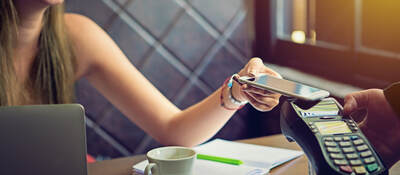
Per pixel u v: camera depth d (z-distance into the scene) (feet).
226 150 3.90
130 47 8.36
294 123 2.69
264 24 9.00
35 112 2.76
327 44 7.68
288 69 8.44
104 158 8.40
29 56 4.59
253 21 9.12
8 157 2.71
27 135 2.73
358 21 6.91
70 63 4.76
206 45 8.87
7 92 4.37
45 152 2.75
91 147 8.32
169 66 8.65
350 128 2.69
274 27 8.91
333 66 7.52
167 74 8.66
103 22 8.16
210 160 3.62
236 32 9.05
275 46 8.96
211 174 3.32
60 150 2.77
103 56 4.97
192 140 4.44
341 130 2.66
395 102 2.97
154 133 4.65
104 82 4.97
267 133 8.91
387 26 6.45
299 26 8.38
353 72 7.10
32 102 4.63
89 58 4.95
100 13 8.14
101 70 4.97
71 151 2.78
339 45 7.41
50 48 4.60
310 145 2.58
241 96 3.99
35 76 4.63
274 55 8.97
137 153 8.59
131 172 3.62
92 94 8.20
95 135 8.30
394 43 6.38
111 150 8.43
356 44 7.00
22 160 2.72
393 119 3.05
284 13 8.75
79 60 4.94
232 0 8.95
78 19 5.07
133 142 8.55
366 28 6.81
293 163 3.66
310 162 2.65
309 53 8.07
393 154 3.10
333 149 2.52
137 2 8.33
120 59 5.03
